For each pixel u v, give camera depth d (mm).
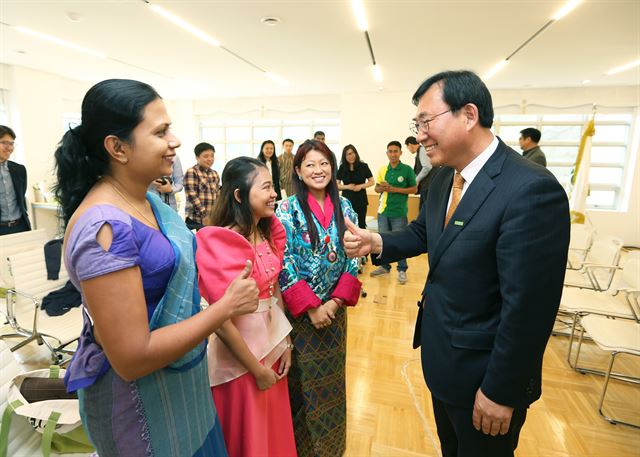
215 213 1207
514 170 887
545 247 812
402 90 6781
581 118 6453
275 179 4898
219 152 8414
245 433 1056
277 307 1219
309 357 1358
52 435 1043
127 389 677
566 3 3004
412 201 6180
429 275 1078
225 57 4754
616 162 6480
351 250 1225
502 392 860
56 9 3334
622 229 6359
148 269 661
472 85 906
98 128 642
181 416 762
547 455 1635
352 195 4375
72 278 638
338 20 3461
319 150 1374
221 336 1012
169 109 8242
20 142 5520
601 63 4758
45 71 5691
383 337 2742
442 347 1010
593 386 2178
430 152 994
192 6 3203
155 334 635
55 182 683
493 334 935
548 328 848
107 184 684
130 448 693
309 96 7465
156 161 676
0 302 2947
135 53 4652
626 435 1765
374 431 1752
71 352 2344
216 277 964
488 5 3076
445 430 1188
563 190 839
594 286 2881
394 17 3365
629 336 1963
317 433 1385
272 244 1244
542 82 5938
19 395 1123
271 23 3553
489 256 910
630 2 2961
